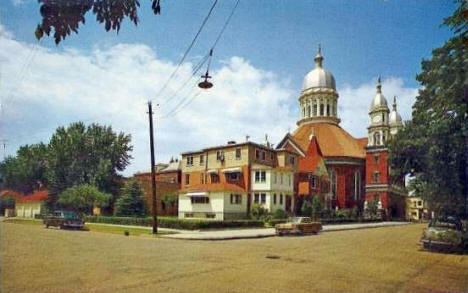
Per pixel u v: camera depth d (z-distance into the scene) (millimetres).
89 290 8094
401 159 19344
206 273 10281
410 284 9602
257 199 45156
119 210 46281
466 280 10219
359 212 58500
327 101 76000
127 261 12172
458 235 16734
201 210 45062
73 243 17641
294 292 8344
